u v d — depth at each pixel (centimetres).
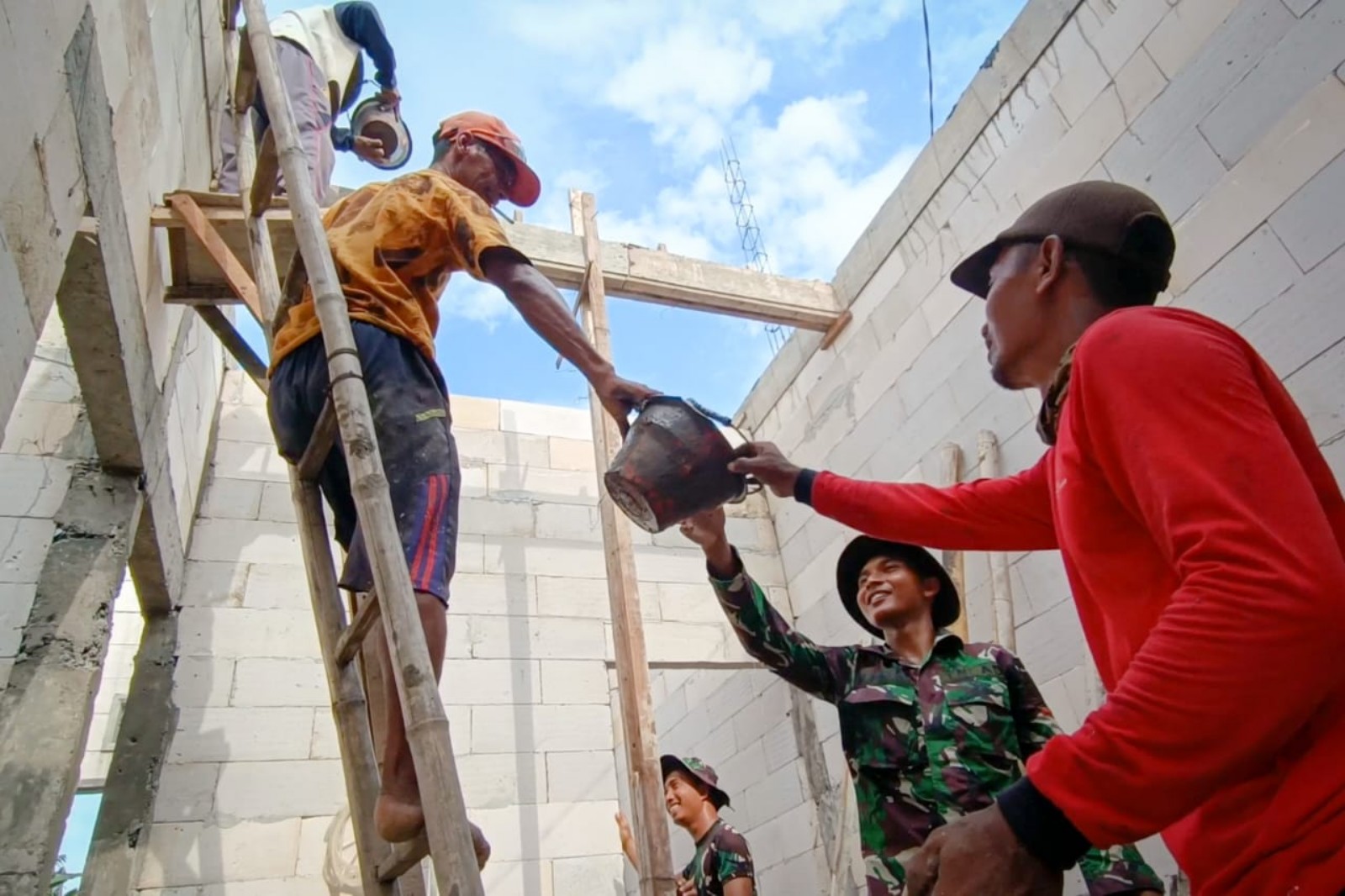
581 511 514
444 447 145
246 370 343
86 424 298
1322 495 88
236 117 312
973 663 226
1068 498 96
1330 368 275
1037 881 69
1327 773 70
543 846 411
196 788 369
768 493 585
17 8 142
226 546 425
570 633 473
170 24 282
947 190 459
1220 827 77
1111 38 370
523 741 434
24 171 150
